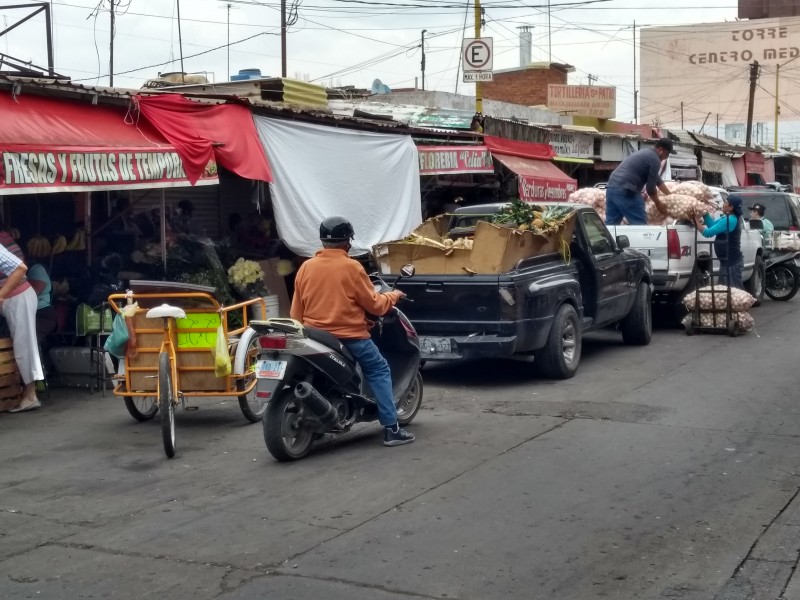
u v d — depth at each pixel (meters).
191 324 7.92
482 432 7.86
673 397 9.05
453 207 18.33
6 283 8.70
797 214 18.81
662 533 5.39
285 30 32.41
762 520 5.60
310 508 5.96
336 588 4.68
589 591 4.60
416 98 26.67
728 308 12.79
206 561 5.10
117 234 11.92
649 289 12.30
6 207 11.06
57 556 5.23
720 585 4.66
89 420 8.80
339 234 7.24
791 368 10.48
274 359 6.87
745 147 39.34
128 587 4.77
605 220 14.51
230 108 11.77
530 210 10.03
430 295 9.55
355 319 7.21
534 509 5.84
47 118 9.70
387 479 6.55
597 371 10.51
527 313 9.42
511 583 4.70
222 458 7.32
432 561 5.00
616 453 7.11
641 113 62.38
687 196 13.90
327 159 13.42
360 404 7.48
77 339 10.57
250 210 15.02
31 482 6.75
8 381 9.11
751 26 59.47
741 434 7.64
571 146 23.77
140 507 6.10
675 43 61.25
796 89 58.78
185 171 10.72
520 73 41.41
